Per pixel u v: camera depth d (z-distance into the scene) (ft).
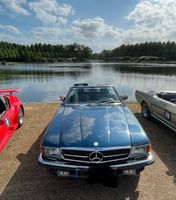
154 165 13.89
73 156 10.65
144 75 107.76
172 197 10.78
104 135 11.11
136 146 10.85
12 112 18.74
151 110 22.75
